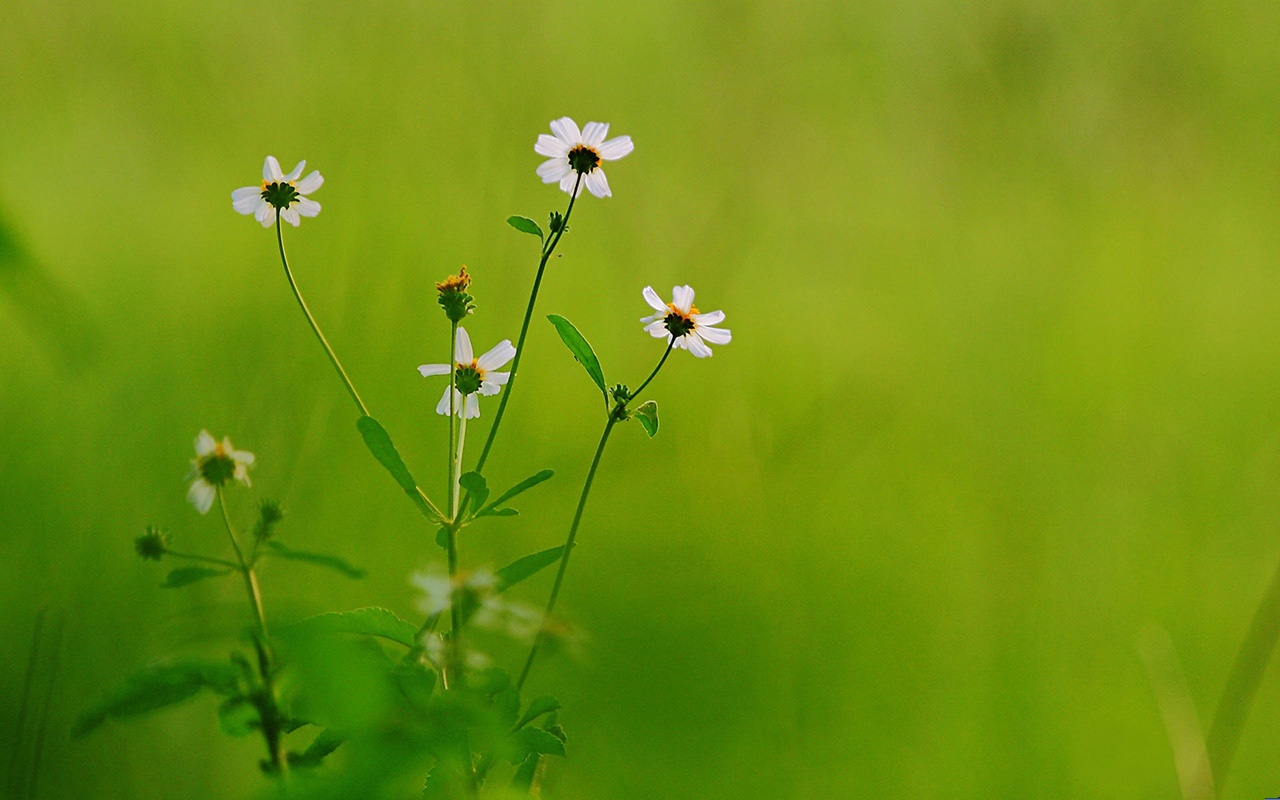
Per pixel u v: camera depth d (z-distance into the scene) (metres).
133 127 2.80
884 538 1.87
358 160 2.34
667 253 2.64
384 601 1.72
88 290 2.04
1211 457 2.23
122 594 1.67
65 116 2.80
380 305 1.93
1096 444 2.25
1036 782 1.69
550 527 1.83
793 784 1.66
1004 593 1.83
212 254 2.31
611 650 1.70
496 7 2.71
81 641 1.64
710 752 1.66
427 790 1.49
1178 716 1.72
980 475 2.09
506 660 1.67
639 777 1.64
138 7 2.87
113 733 1.62
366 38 2.71
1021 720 1.73
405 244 2.05
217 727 1.64
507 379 1.55
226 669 1.45
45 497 1.71
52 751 1.61
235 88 2.80
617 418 1.54
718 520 1.84
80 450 1.74
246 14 2.85
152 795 1.61
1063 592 1.84
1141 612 1.83
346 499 1.77
